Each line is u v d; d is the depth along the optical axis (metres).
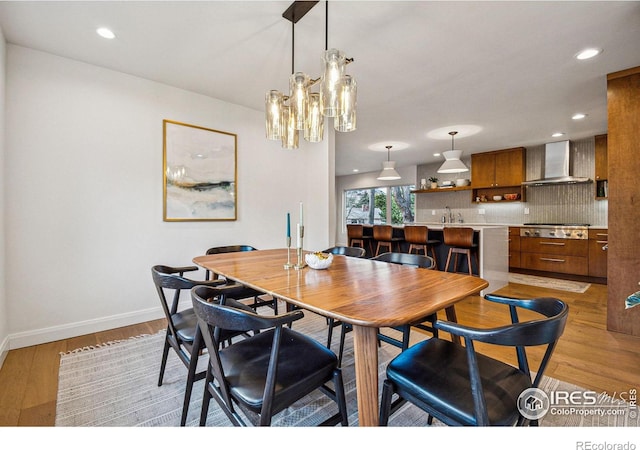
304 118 2.08
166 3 1.88
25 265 2.36
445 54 2.47
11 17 2.01
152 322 2.92
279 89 3.13
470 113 3.85
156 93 3.00
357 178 9.14
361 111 3.78
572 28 2.12
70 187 2.55
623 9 1.92
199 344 1.41
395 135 4.89
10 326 2.31
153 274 1.64
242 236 3.66
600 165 4.83
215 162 3.40
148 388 1.82
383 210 8.70
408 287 1.42
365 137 5.01
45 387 1.83
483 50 2.40
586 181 4.98
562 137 5.02
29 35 2.21
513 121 4.16
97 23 2.08
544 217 5.71
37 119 2.40
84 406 1.65
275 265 2.03
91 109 2.64
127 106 2.83
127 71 2.78
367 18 2.02
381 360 2.19
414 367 1.20
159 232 3.03
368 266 2.01
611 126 2.69
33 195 2.39
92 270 2.66
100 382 1.88
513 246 5.54
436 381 1.11
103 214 2.71
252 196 3.74
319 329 2.76
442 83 2.99
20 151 2.33
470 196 6.77
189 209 3.21
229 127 3.53
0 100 2.13
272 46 2.37
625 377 1.94
